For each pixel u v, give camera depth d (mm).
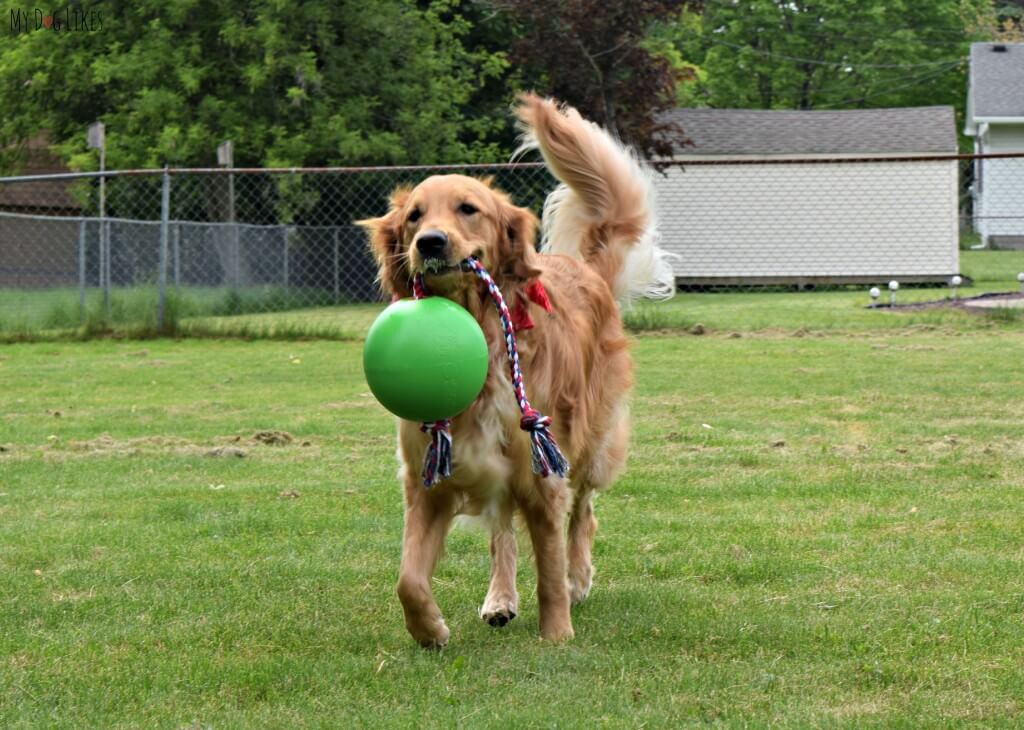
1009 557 5559
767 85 52719
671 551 5871
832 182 29297
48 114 28656
